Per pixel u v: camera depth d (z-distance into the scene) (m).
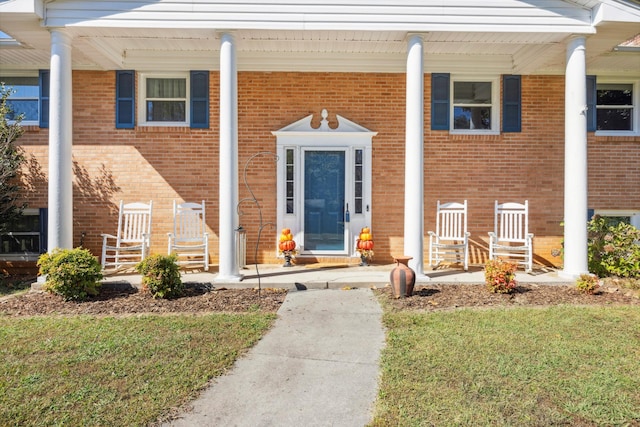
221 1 6.36
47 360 3.79
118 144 8.28
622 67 8.45
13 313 5.35
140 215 8.12
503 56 8.23
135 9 6.31
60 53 6.43
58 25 6.25
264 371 3.65
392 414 2.91
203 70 8.27
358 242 8.07
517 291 6.21
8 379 3.41
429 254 8.36
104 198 8.29
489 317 4.98
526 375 3.44
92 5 6.28
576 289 6.27
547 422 2.79
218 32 6.52
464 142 8.42
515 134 8.44
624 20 6.21
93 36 6.71
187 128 8.32
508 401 3.04
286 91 8.38
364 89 8.39
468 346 4.06
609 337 4.31
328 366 3.75
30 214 8.39
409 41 6.61
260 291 6.24
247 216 8.40
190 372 3.55
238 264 7.16
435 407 2.97
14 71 8.40
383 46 7.31
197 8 6.36
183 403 3.08
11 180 8.19
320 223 8.50
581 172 6.67
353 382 3.44
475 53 7.81
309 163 8.47
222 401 3.13
